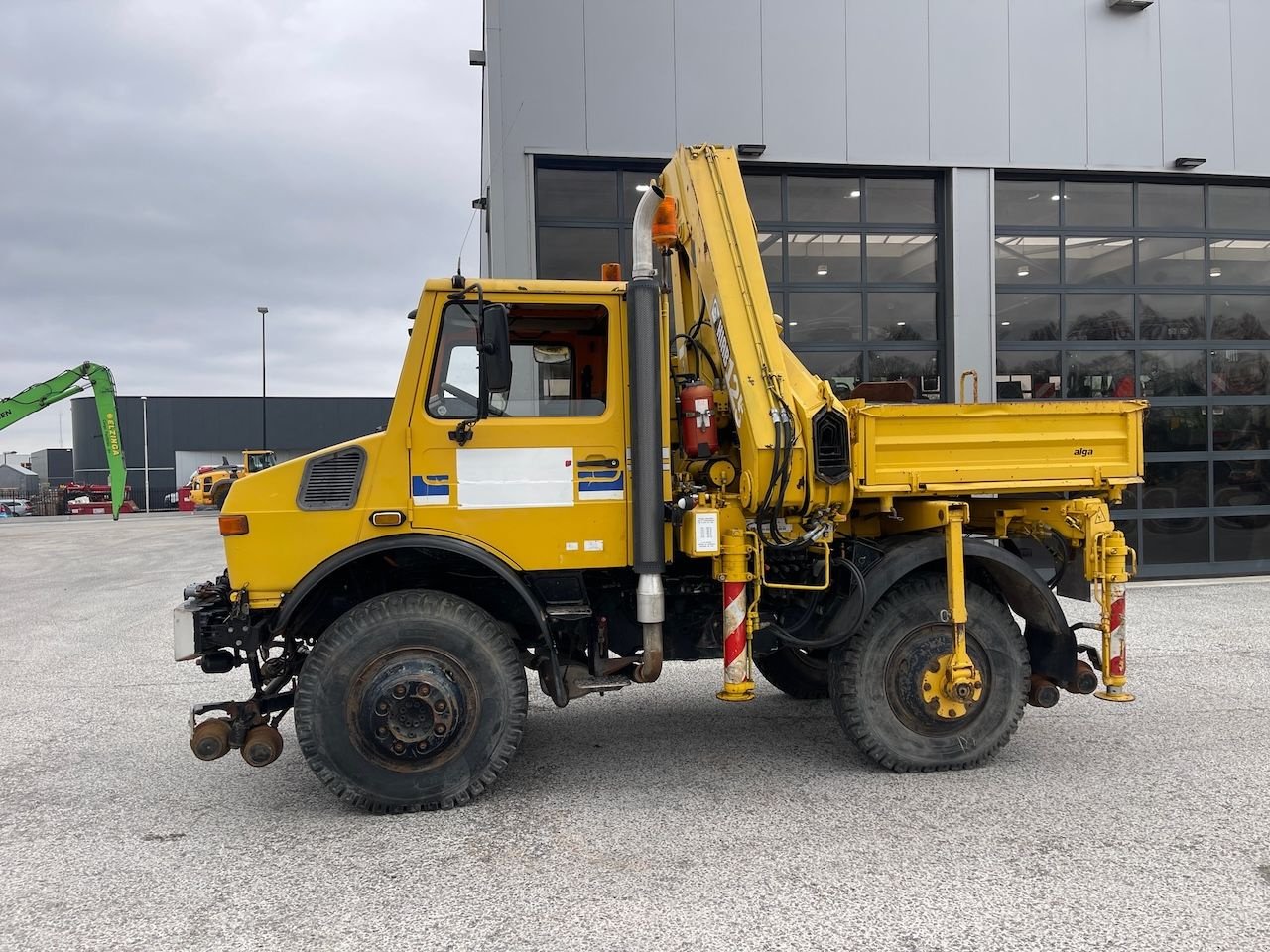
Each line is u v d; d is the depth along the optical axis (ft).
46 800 12.64
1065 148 32.65
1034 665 14.12
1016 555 14.32
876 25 31.22
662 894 9.41
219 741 11.81
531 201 29.27
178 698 18.53
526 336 12.89
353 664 11.61
